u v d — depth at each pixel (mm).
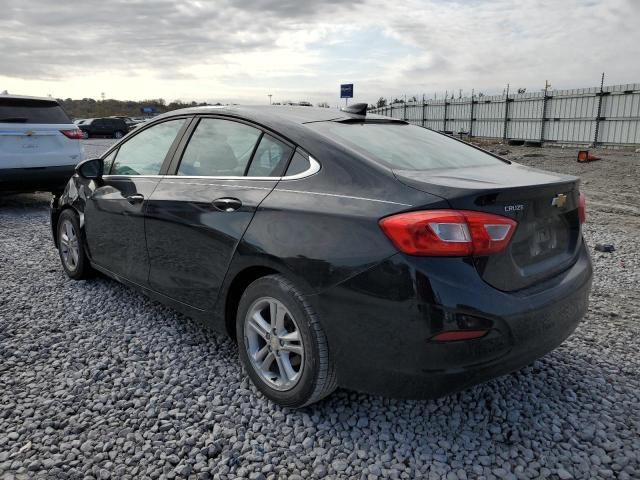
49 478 2293
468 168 2938
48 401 2877
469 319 2262
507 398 2979
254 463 2424
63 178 8477
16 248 6117
